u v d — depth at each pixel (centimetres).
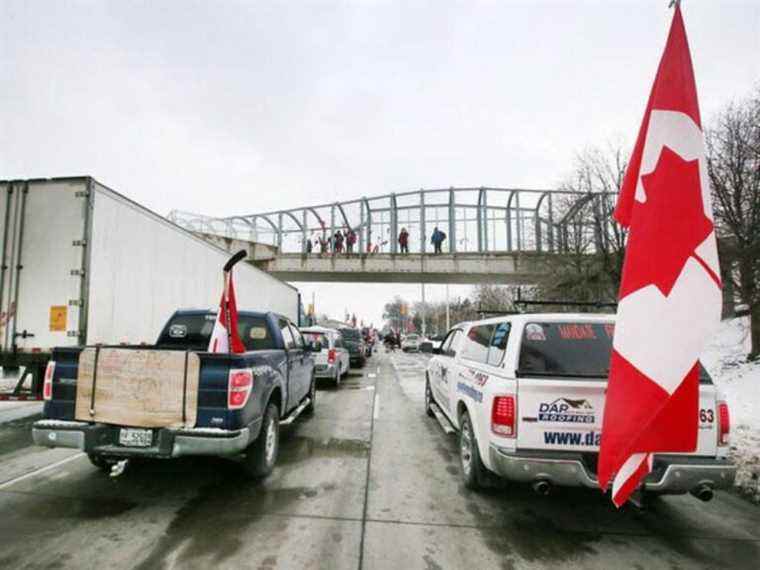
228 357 379
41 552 299
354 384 1306
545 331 381
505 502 401
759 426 661
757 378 997
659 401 243
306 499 402
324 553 304
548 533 341
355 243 2977
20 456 519
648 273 253
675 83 267
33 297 619
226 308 445
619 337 255
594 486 321
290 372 600
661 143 262
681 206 254
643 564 296
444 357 687
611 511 384
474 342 512
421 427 711
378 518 363
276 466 500
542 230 2214
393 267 2694
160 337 585
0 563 284
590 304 478
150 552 302
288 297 1920
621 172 1669
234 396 375
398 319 9850
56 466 485
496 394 354
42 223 628
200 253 1034
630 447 245
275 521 354
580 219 1780
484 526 351
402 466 504
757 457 518
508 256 2586
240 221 3003
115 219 697
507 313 584
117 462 397
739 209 1151
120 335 711
